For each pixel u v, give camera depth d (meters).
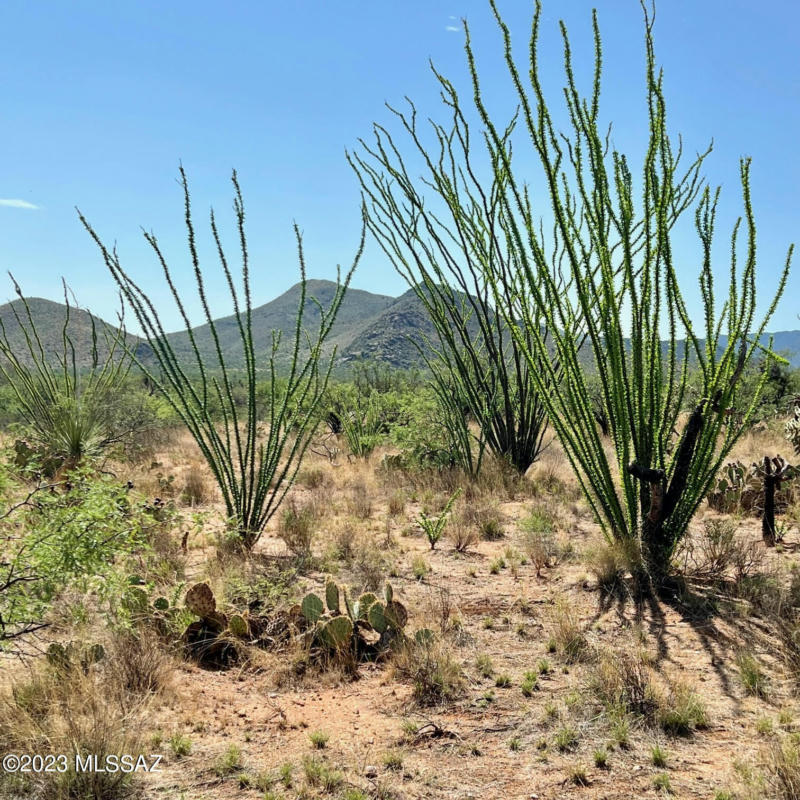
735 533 7.27
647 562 5.83
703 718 3.67
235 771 3.30
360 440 13.89
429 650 4.50
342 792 3.12
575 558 6.65
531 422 10.79
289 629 4.87
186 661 4.57
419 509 9.17
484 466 10.77
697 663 4.38
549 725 3.71
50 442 10.09
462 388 11.03
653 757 3.36
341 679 4.38
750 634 4.77
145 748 3.38
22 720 3.46
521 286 6.69
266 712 3.93
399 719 3.85
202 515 5.93
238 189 6.84
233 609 5.11
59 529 3.56
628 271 5.71
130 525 4.02
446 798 3.10
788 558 6.35
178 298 7.10
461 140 8.04
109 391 11.27
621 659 4.35
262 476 7.34
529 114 5.64
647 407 5.95
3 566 3.59
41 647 4.37
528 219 6.06
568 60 5.57
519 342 6.58
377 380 22.64
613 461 10.39
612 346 5.85
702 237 5.68
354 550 7.08
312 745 3.56
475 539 7.60
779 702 3.86
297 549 7.10
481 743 3.57
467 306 11.08
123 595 3.89
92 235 6.74
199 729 3.69
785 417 16.41
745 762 3.27
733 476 8.66
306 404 7.98
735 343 5.67
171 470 12.39
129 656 4.12
